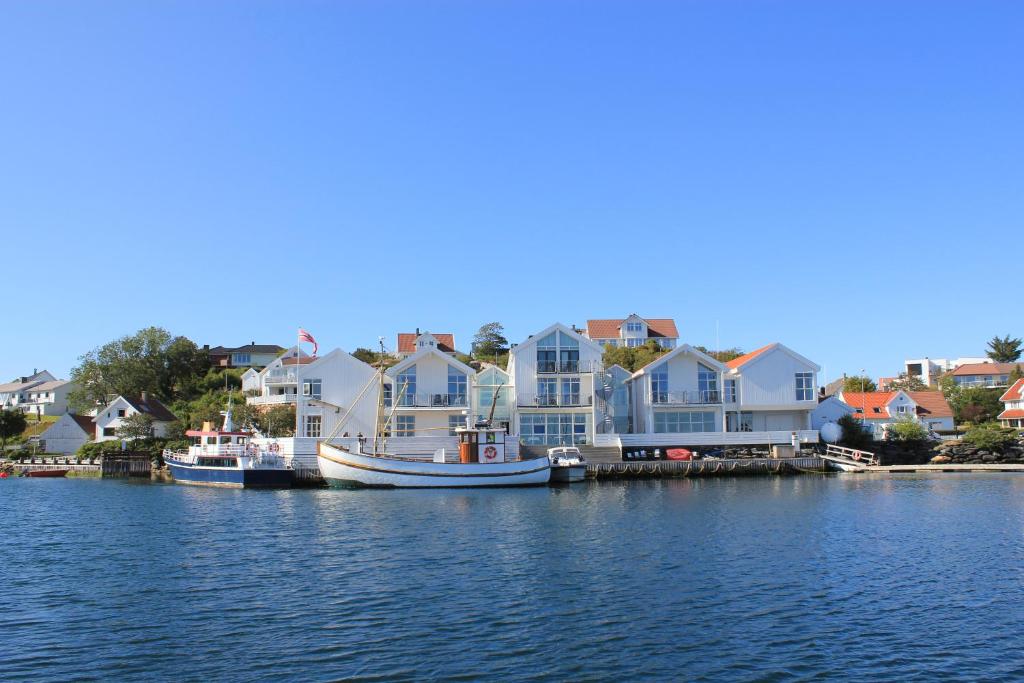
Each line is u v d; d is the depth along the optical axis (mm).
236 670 19531
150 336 131000
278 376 107312
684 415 77750
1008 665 19781
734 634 22125
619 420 84750
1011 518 41688
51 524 42281
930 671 19422
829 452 75562
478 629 22547
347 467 60688
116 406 103312
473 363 122500
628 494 54656
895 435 81750
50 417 141000
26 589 27359
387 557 32250
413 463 60156
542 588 27016
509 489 59469
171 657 20453
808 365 79250
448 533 37844
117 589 27281
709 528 38688
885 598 25656
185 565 31094
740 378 78438
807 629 22531
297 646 21203
